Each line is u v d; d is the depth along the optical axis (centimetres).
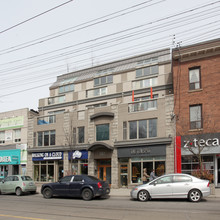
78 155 2559
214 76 2086
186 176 1425
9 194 2103
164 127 2194
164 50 3356
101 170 2484
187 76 2194
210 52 2125
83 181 1634
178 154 2089
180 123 2139
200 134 1900
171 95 2217
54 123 2827
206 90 2098
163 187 1423
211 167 2011
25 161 2969
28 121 3053
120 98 3023
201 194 1364
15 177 2036
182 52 2208
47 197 1728
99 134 2506
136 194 1468
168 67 3020
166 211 1112
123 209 1191
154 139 2189
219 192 1734
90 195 1581
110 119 2456
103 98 3134
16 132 3172
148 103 2327
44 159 2811
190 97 2150
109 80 3366
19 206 1354
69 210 1192
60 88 3809
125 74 3275
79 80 3612
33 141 2952
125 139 2352
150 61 3281
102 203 1426
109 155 2402
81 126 2627
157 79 2916
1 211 1191
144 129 2289
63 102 3434
